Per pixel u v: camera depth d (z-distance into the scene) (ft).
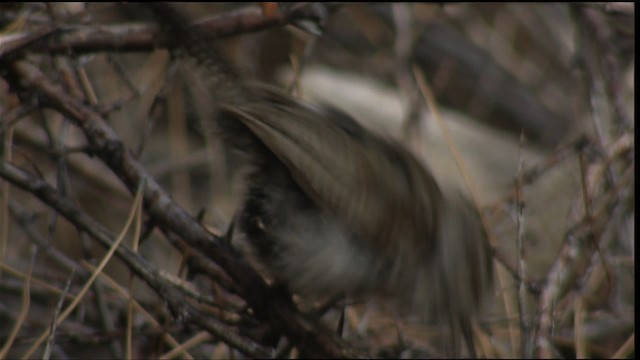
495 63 39.60
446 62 38.47
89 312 25.08
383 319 23.90
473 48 39.91
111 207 30.45
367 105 35.47
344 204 18.13
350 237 18.74
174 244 21.47
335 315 23.89
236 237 20.38
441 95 39.60
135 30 22.29
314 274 19.26
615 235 26.37
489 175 34.22
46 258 28.25
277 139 17.81
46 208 29.71
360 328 23.26
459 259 19.24
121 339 23.79
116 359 23.54
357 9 37.14
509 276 25.64
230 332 20.38
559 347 24.61
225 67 18.83
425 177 19.03
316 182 17.87
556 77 39.04
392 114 35.37
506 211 26.71
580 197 23.94
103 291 24.45
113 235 21.40
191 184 31.17
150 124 22.99
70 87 22.25
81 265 24.27
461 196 19.88
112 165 20.75
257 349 20.39
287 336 20.18
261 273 20.74
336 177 17.98
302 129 17.95
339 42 37.60
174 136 30.42
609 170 25.88
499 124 38.93
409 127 31.35
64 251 29.40
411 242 18.78
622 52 29.99
